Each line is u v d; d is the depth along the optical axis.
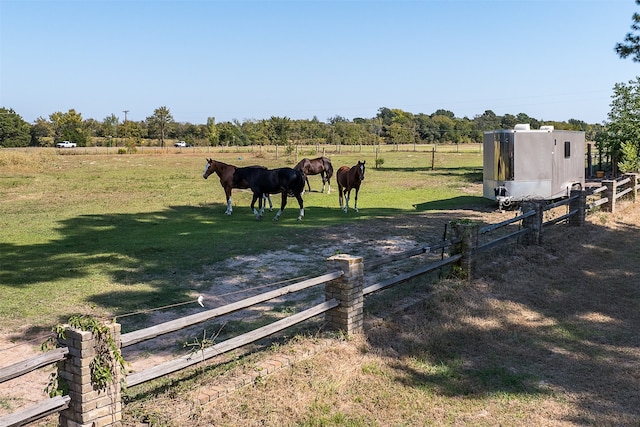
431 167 40.22
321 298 8.63
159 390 5.09
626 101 27.64
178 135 90.00
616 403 5.46
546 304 8.48
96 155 54.12
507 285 9.09
